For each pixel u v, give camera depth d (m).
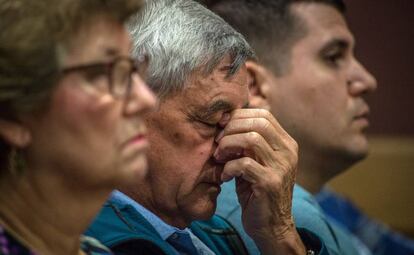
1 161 3.00
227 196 4.71
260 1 5.46
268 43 5.39
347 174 9.08
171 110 3.85
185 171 3.90
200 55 3.84
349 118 5.46
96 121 2.93
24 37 2.82
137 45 3.86
